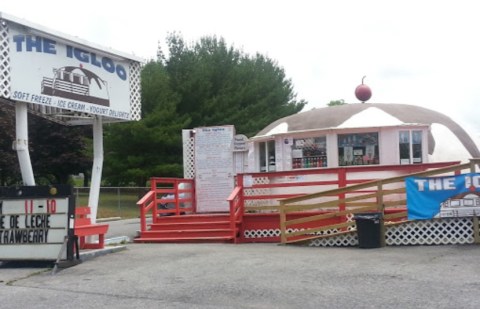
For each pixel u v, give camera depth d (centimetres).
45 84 1057
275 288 786
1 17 961
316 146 1688
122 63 1269
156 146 3538
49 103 1063
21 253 1037
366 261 998
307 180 1539
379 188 1266
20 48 1010
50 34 1059
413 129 1641
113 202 3419
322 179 1529
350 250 1180
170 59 3906
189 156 1806
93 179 1237
